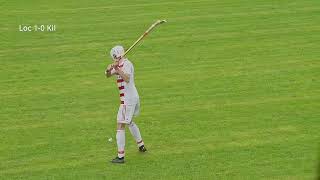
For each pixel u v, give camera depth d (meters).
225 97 60.59
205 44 77.31
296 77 65.62
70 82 65.06
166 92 62.06
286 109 57.38
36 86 63.94
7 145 50.59
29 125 54.59
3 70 68.69
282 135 51.97
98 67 69.56
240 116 56.06
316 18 88.06
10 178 45.16
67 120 55.59
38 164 47.31
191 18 88.69
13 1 98.38
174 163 47.31
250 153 48.84
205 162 47.44
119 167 46.72
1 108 58.34
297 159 47.69
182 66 69.56
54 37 80.44
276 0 98.19
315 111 56.81
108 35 81.25
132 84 47.12
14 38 79.88
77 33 82.06
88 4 96.88
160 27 84.38
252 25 85.06
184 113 56.94
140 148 48.97
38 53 74.31
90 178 45.03
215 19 88.12
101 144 50.75
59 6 95.56
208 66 69.50
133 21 87.44
